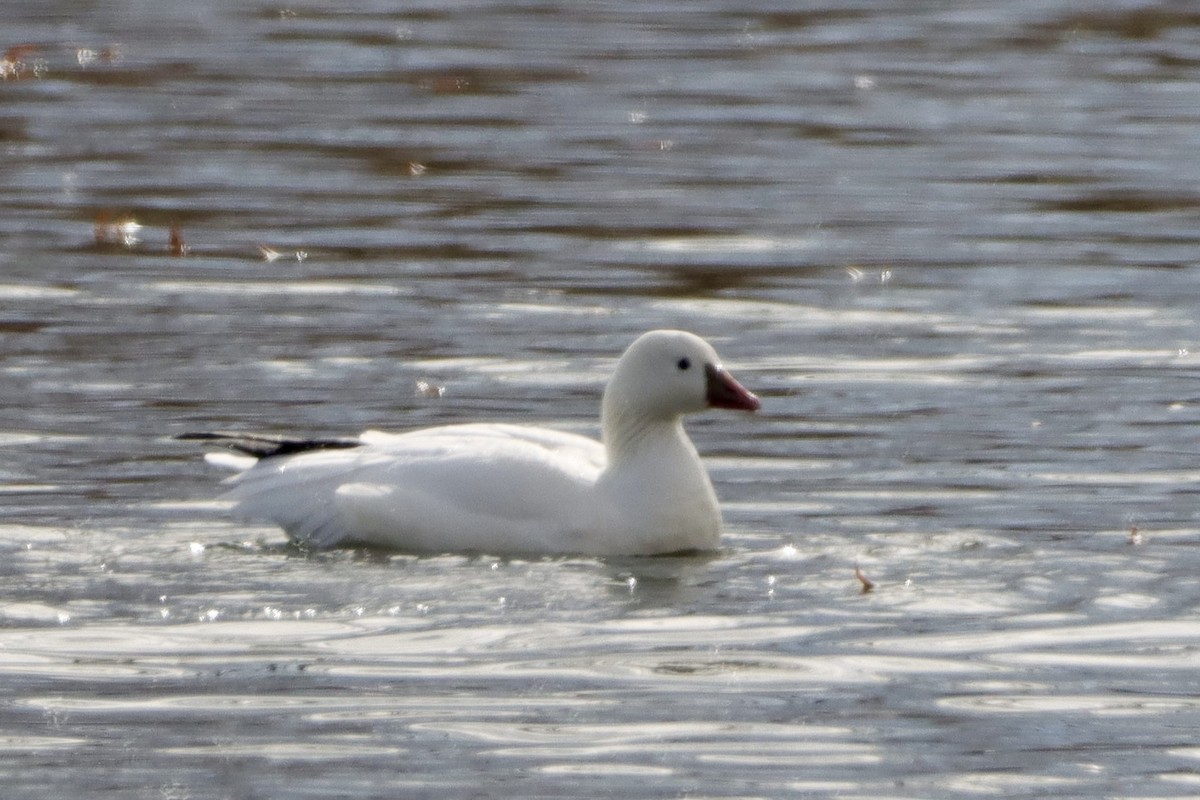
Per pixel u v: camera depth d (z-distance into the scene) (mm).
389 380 17109
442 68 34062
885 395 16703
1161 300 19984
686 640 11047
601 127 29484
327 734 9703
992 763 9422
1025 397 16562
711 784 9141
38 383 16781
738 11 40156
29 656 10734
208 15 39406
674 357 12875
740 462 14883
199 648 10875
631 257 21953
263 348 18078
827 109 30859
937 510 13656
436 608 11586
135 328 18703
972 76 33406
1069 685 10391
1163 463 14672
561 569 12430
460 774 9242
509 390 16859
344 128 29250
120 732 9719
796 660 10742
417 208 24328
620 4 40812
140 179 25734
